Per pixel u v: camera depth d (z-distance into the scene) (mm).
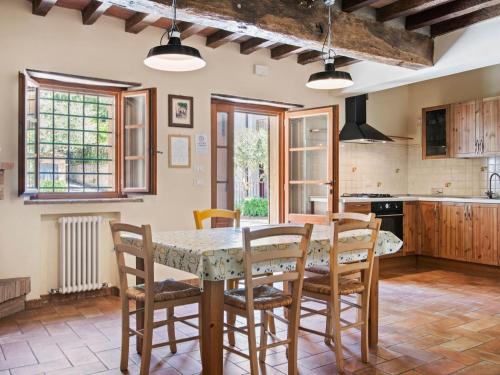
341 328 2695
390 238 3176
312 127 5430
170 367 2723
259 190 11617
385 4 4160
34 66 3949
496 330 3418
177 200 4750
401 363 2787
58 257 4230
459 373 2639
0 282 3738
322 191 5344
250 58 5230
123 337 2668
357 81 5590
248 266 2316
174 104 4719
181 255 2463
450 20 4461
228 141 5332
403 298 4367
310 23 3863
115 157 4609
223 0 3412
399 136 6926
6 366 2707
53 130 4438
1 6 3811
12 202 3885
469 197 5879
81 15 4180
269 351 2996
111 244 4473
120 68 4398
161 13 3340
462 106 5941
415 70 4887
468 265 5637
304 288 2865
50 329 3414
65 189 4508
